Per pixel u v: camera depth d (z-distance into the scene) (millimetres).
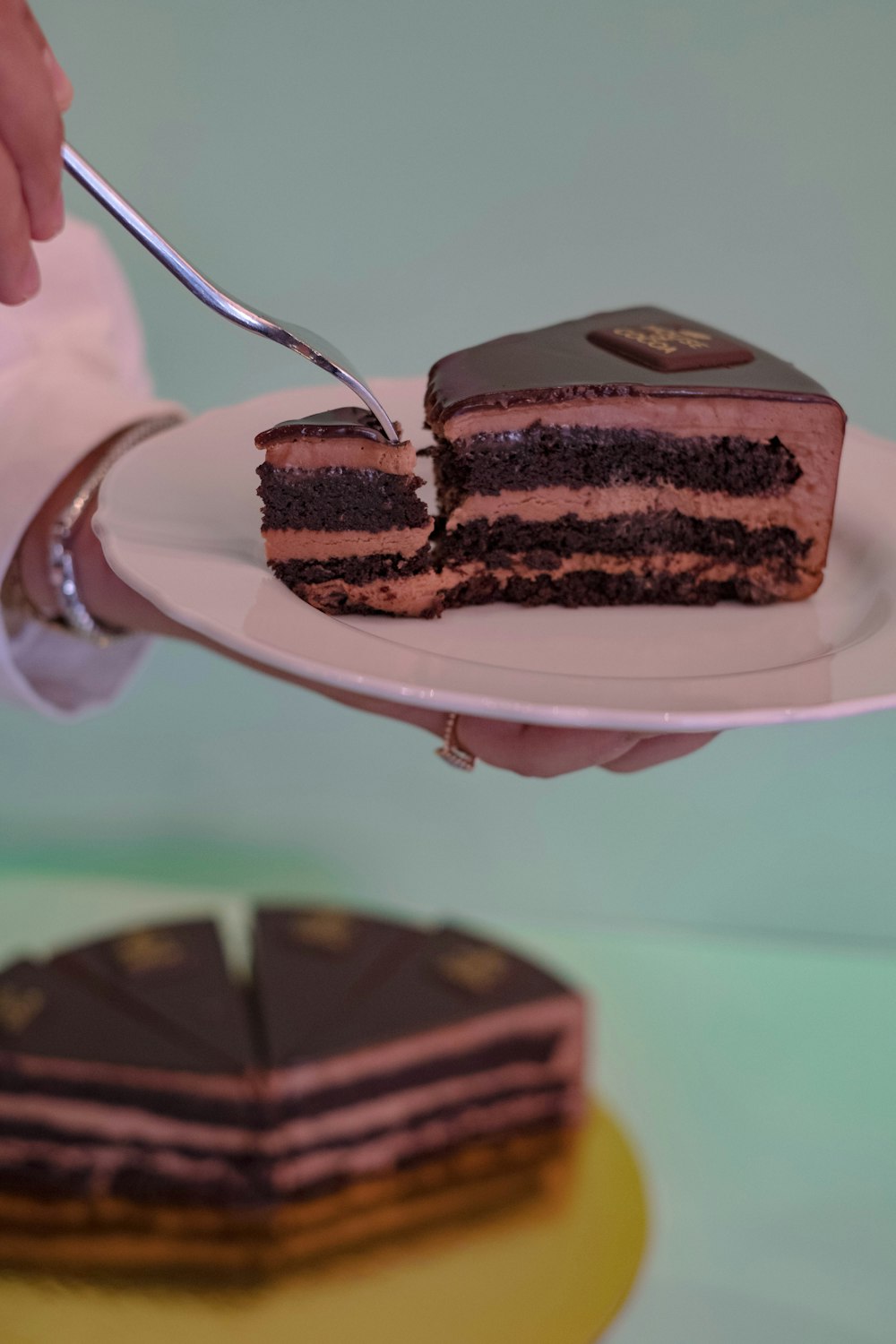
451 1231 835
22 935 1036
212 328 997
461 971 927
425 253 973
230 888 1122
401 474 628
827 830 1063
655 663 619
